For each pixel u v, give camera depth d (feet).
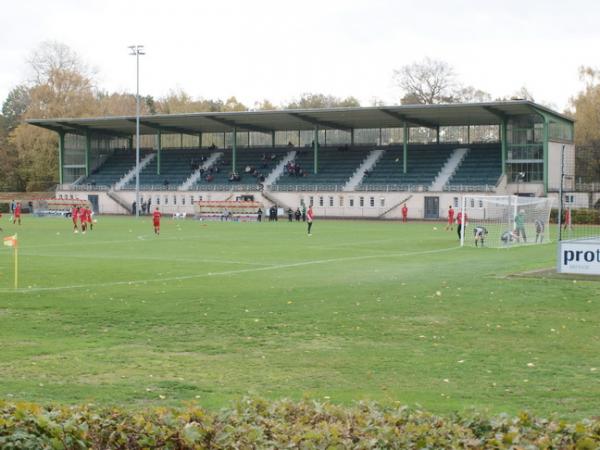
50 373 47.93
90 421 26.43
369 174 338.95
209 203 317.01
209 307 74.79
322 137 371.97
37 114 413.39
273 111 321.11
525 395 42.73
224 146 392.68
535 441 24.80
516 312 71.87
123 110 470.80
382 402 40.32
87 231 216.54
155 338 59.82
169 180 369.71
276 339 59.41
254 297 81.61
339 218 325.42
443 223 279.90
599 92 360.28
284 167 360.48
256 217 304.91
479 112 306.14
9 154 435.12
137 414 27.07
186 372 48.49
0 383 45.09
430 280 96.58
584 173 356.59
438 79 454.81
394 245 165.07
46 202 362.74
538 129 307.58
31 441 24.81
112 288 89.35
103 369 49.19
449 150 342.23
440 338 59.93
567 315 70.33
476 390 43.86
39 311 72.59
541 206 182.70
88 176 391.65
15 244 89.86
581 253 99.91
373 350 55.42
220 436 25.34
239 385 45.11
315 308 74.13
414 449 24.84
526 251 149.59
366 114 318.45
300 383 45.73
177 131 381.40
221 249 152.05
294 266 116.78
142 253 141.49
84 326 65.00
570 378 46.93
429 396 42.39
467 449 24.72
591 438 24.88
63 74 417.49
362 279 98.58
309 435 25.31
